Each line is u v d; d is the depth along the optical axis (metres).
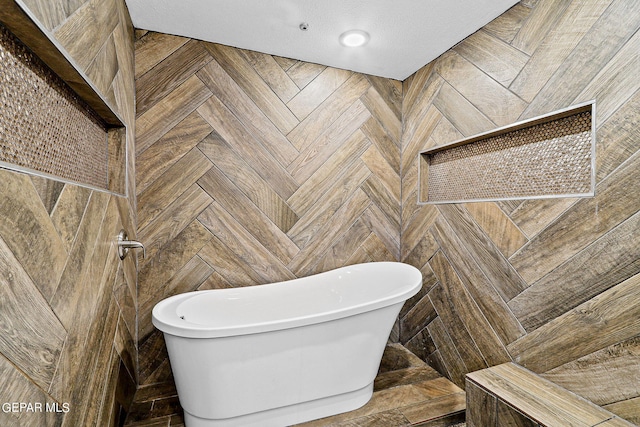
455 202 2.08
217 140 2.18
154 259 2.04
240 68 2.23
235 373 1.52
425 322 2.34
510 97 1.71
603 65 1.28
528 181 1.66
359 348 1.75
